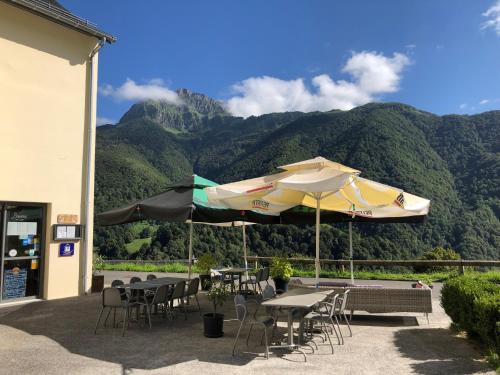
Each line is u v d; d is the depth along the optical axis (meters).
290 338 5.57
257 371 4.65
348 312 8.50
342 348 5.68
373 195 6.95
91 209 11.05
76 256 10.63
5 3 9.26
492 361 4.83
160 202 7.72
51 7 10.09
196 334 6.44
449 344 5.88
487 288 6.06
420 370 4.71
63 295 10.27
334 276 15.48
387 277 14.91
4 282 9.21
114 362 4.97
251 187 6.83
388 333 6.60
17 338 6.16
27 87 9.73
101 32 10.94
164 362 4.98
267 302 5.29
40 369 4.70
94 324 7.14
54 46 10.33
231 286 11.05
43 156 9.98
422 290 7.35
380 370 4.70
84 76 11.02
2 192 9.15
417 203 7.22
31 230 9.81
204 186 8.25
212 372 4.61
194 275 16.86
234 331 6.67
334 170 6.46
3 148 9.22
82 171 10.88
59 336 6.29
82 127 10.91
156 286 7.26
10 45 9.45
